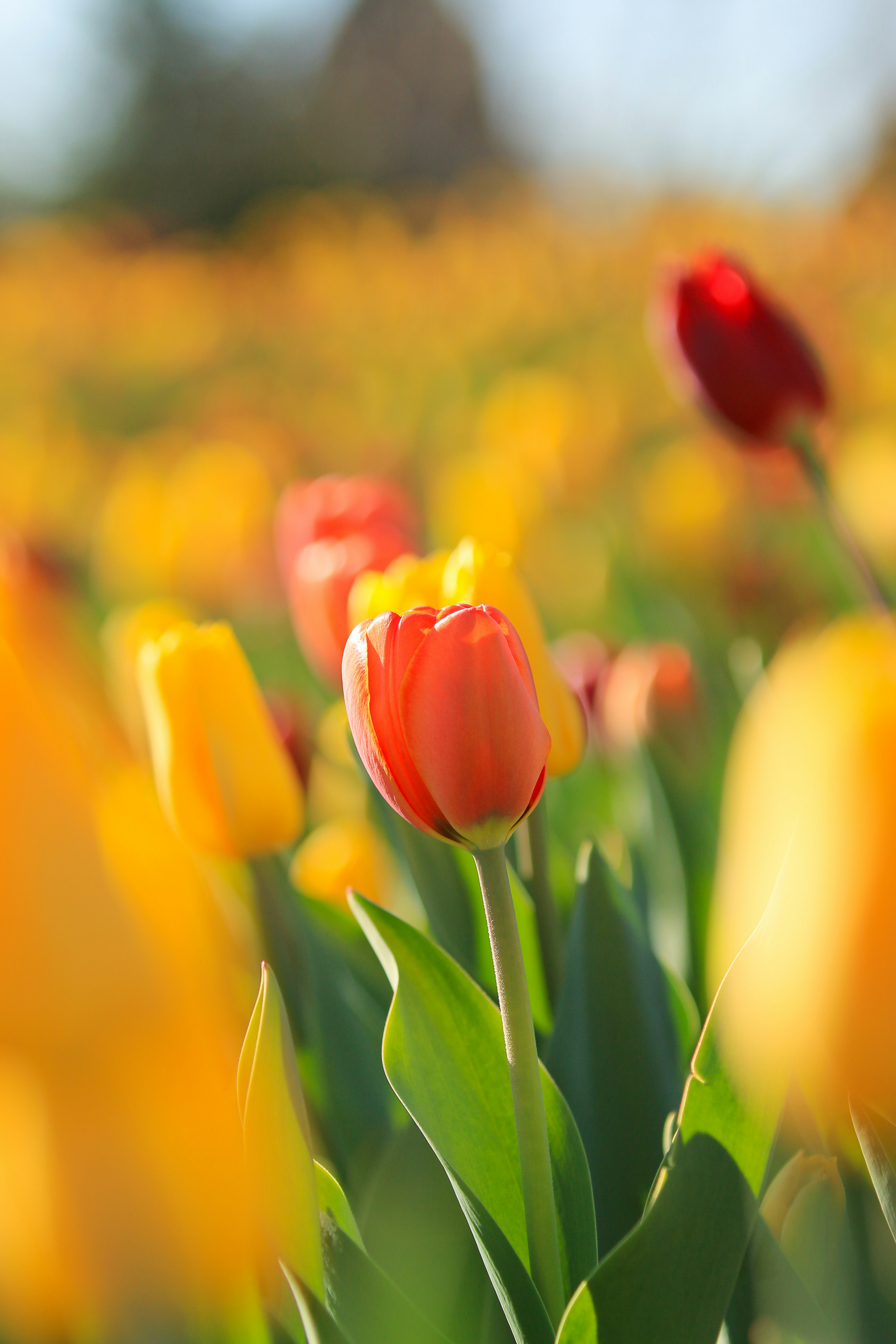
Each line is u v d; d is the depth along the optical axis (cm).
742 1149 76
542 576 303
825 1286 82
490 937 77
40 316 950
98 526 427
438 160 1714
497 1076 81
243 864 94
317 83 1838
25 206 1998
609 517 347
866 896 54
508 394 407
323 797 153
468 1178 80
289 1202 75
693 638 218
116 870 47
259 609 288
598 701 139
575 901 93
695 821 102
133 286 1020
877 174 750
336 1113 96
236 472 296
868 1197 79
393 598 87
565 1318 76
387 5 1764
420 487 422
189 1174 49
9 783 45
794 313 133
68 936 45
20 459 469
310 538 112
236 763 90
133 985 46
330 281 899
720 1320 76
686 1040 92
